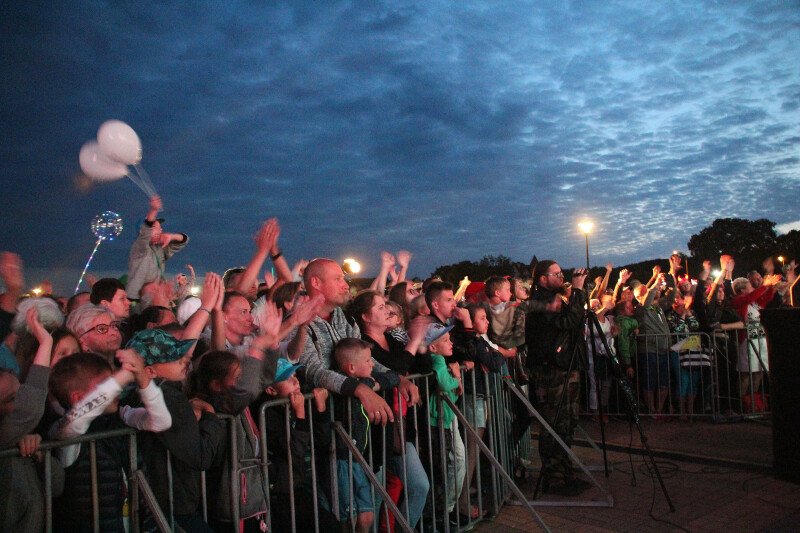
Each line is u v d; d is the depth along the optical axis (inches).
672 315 369.4
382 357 171.2
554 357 222.4
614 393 342.3
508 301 250.4
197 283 260.1
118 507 107.5
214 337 139.0
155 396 105.6
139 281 205.9
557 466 222.2
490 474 207.8
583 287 231.8
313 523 139.0
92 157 166.2
